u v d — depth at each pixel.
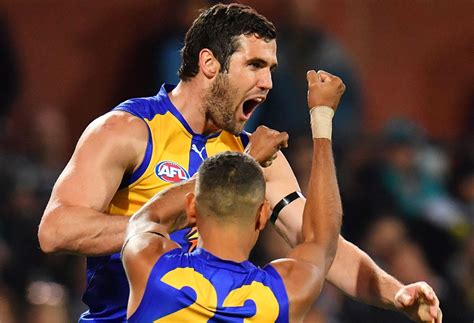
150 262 13.59
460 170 37.75
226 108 15.96
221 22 15.84
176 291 13.46
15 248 30.58
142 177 15.78
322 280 14.04
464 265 33.12
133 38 38.53
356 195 33.81
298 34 36.41
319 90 15.00
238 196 13.62
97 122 15.77
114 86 38.19
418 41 40.59
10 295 28.47
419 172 36.41
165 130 15.96
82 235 14.76
